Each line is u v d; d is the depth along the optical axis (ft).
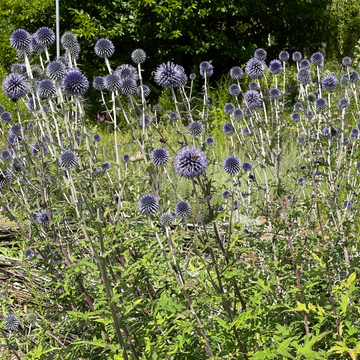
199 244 9.17
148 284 11.53
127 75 14.11
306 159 16.03
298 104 18.95
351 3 71.67
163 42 65.10
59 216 9.65
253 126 15.64
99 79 14.78
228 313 9.41
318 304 11.60
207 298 9.05
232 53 61.72
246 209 15.61
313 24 67.56
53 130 13.38
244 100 16.37
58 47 14.33
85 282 12.48
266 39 65.62
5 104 38.52
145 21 61.77
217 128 35.78
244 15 60.03
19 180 13.46
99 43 13.91
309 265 14.44
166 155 11.75
